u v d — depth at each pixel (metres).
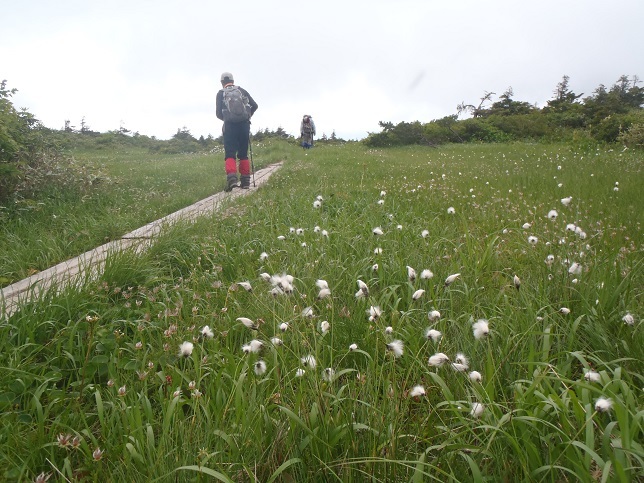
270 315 2.75
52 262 4.72
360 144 25.34
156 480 1.50
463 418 1.67
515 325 2.39
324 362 2.23
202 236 4.76
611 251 3.50
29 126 8.19
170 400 1.98
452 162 13.55
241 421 1.79
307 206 6.09
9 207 6.28
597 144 17.86
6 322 2.90
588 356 2.12
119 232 5.67
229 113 8.70
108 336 2.80
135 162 16.48
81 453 1.91
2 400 2.20
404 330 2.42
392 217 5.14
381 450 1.63
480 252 3.73
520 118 24.94
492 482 1.55
